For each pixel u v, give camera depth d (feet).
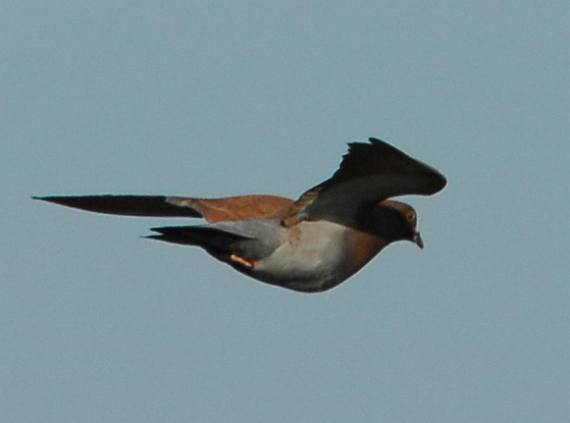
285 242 58.44
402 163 54.65
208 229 57.11
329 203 58.70
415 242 61.46
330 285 59.98
